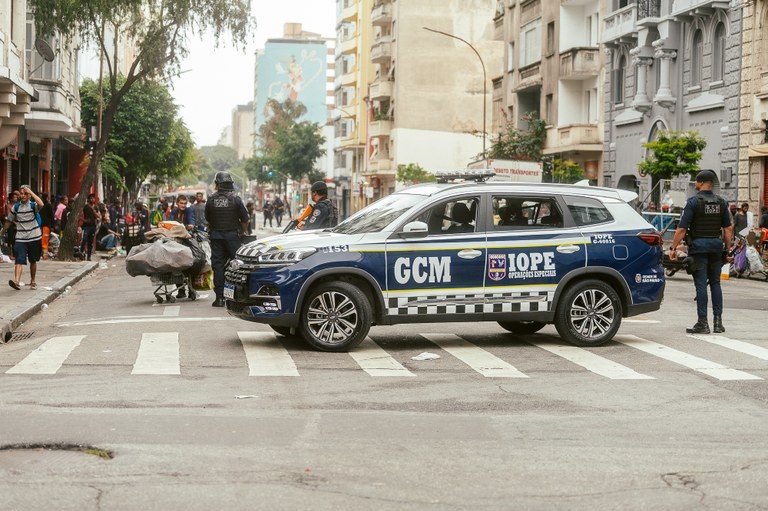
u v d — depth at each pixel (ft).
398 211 40.04
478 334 45.21
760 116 111.14
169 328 46.24
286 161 345.92
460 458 21.99
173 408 27.30
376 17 252.83
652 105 133.08
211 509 17.90
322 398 29.32
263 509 17.95
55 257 105.81
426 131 239.50
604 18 143.13
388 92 248.11
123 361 36.14
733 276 93.25
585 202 41.93
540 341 43.01
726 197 116.98
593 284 41.37
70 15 99.81
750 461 22.07
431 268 39.52
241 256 40.29
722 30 119.24
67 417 25.58
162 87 208.44
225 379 32.45
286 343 41.39
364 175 268.82
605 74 147.33
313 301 38.93
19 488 19.01
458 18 240.12
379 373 34.12
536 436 24.43
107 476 19.97
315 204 58.08
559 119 157.58
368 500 18.62
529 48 173.99
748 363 37.17
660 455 22.56
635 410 28.04
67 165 178.09
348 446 22.97
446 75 240.12
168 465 20.89
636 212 42.57
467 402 28.99
